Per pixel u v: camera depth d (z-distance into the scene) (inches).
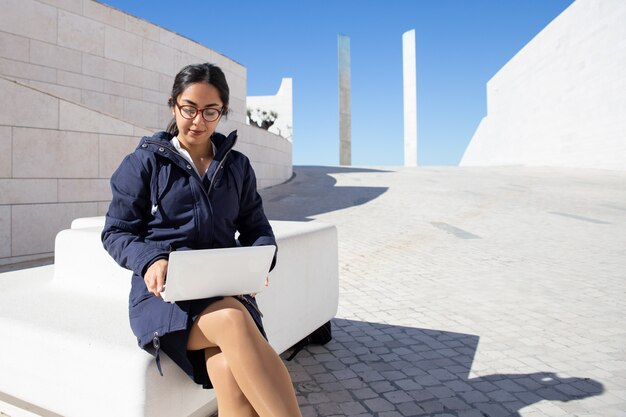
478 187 605.9
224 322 64.9
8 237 243.6
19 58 406.9
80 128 274.2
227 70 626.2
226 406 65.8
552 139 1104.8
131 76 501.7
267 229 87.2
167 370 72.4
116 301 99.1
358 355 129.6
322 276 130.9
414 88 1713.8
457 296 187.6
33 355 80.3
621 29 845.2
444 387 110.0
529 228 349.1
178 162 75.4
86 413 75.2
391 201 490.6
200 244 77.3
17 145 245.1
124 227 75.3
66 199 268.7
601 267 236.2
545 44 1135.6
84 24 455.8
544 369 119.8
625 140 842.2
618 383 111.7
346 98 1669.5
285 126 1393.9
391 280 213.5
